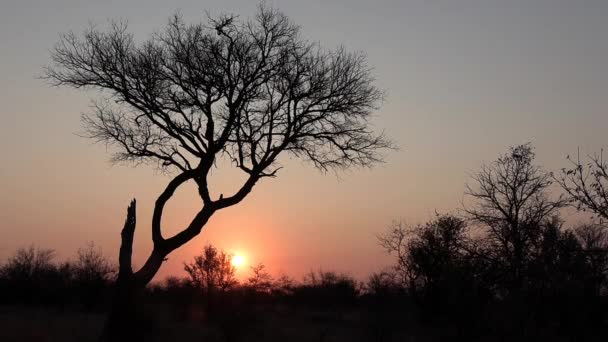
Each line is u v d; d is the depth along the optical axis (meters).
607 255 15.46
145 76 23.80
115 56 24.11
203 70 23.64
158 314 32.12
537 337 16.73
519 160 28.83
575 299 16.08
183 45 24.20
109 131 24.42
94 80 24.19
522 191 28.03
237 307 34.50
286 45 24.72
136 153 24.20
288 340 32.38
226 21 24.42
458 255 22.16
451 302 20.95
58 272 53.59
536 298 16.67
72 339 27.88
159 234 23.06
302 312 53.88
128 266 22.14
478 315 19.84
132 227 22.50
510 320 17.53
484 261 20.38
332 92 24.94
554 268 16.23
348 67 25.27
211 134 23.72
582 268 15.86
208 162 23.61
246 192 23.91
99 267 52.69
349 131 25.45
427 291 34.59
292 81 24.38
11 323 33.19
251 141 24.05
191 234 23.14
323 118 25.22
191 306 40.59
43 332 29.52
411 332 32.09
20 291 51.62
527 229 18.80
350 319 46.22
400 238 43.50
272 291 57.81
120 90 23.88
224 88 23.66
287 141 24.41
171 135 23.70
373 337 32.56
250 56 24.08
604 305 16.09
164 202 23.31
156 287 50.53
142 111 24.22
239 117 24.09
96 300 50.81
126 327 21.84
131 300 22.00
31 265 53.72
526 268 16.78
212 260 43.69
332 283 66.44
